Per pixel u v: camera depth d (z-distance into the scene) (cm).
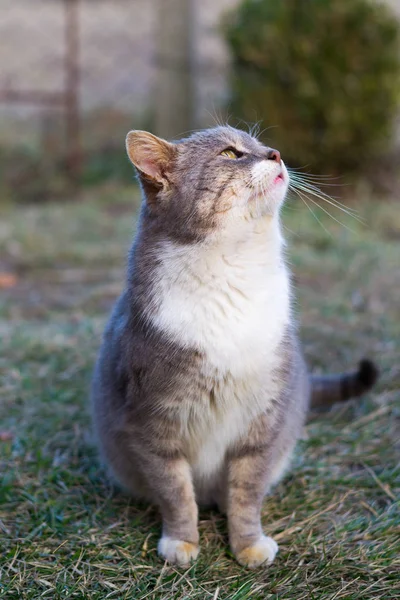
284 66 233
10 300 182
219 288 105
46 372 147
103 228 232
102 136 303
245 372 106
